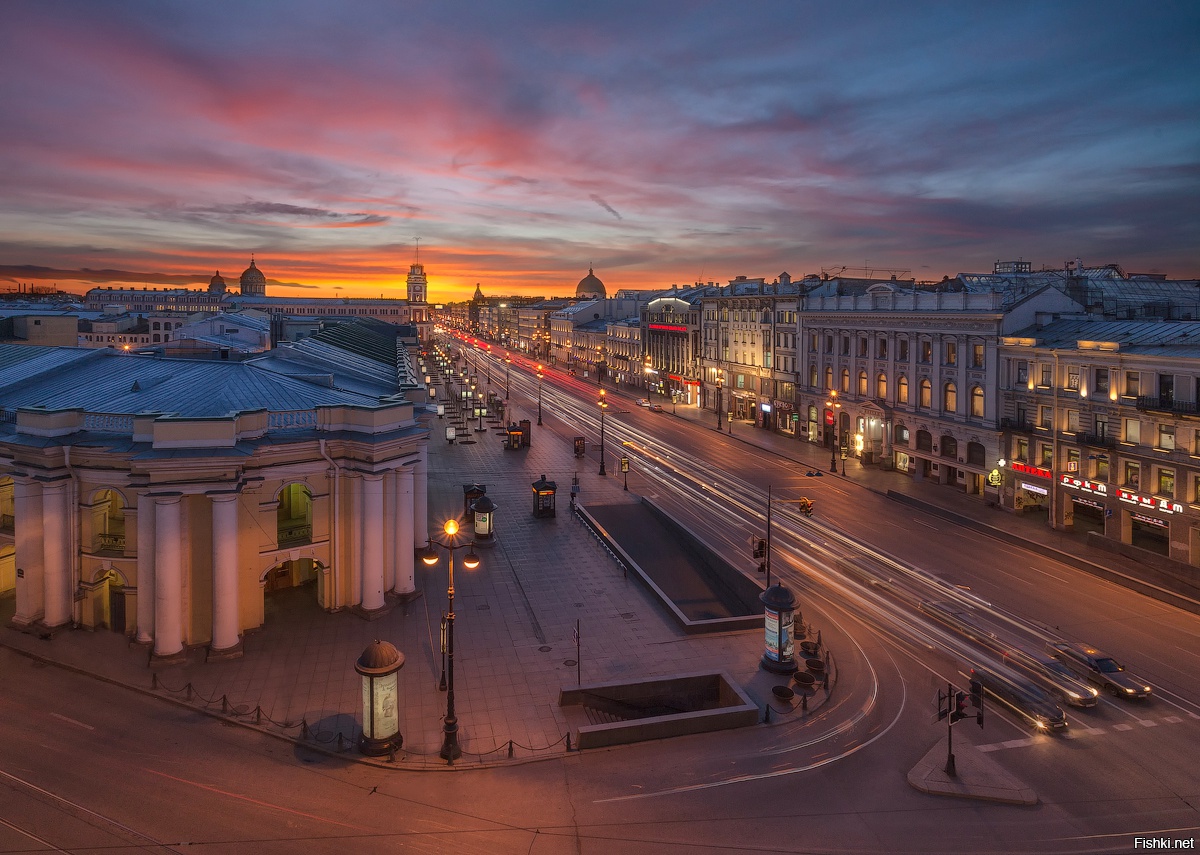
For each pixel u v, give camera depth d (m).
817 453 76.81
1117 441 45.34
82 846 19.25
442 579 39.72
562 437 87.94
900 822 20.98
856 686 29.22
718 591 42.69
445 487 61.88
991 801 21.97
